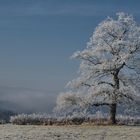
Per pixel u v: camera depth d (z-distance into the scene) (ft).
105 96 227.61
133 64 231.30
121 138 168.25
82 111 230.68
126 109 230.27
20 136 165.99
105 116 238.48
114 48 233.14
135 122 240.73
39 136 167.12
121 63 227.61
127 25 237.45
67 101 228.02
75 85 231.91
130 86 227.20
